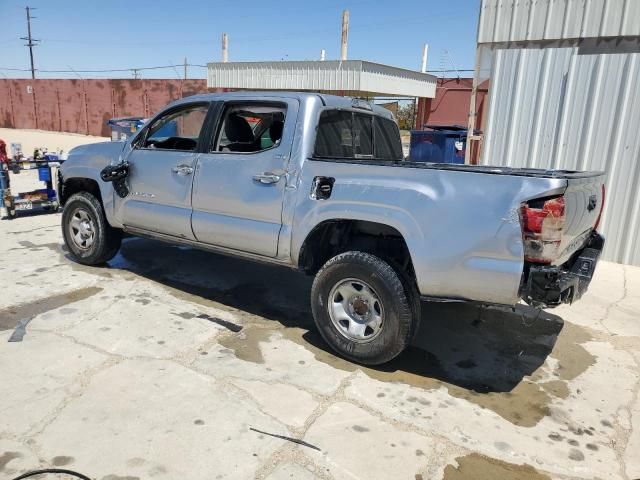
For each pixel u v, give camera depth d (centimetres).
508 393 341
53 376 327
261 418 294
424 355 392
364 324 359
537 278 294
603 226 699
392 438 283
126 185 492
